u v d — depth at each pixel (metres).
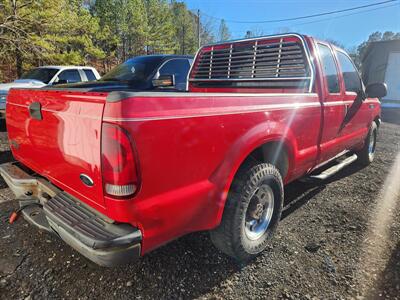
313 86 3.11
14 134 2.63
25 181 2.40
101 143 1.58
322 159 3.49
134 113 1.54
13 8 13.95
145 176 1.62
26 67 15.44
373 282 2.21
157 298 2.07
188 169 1.84
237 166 2.16
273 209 2.67
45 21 14.92
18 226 2.96
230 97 2.08
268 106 2.41
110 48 30.97
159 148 1.66
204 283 2.22
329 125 3.38
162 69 5.91
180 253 2.58
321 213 3.35
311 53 3.13
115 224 1.70
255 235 2.53
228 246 2.32
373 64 16.55
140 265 2.40
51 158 2.07
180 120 1.75
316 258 2.51
